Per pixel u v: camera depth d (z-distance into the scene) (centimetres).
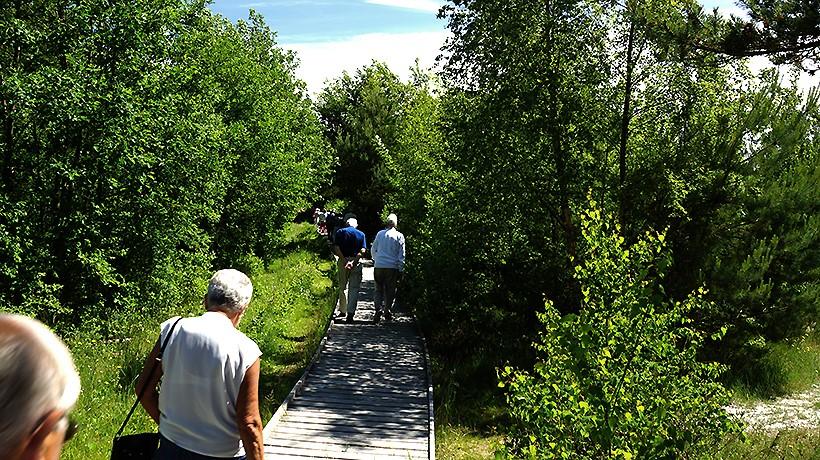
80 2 1338
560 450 487
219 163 1791
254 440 365
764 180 1268
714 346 1281
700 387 562
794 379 1295
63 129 1272
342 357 1234
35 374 126
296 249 3516
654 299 554
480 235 1366
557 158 1264
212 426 365
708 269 1244
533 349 1332
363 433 847
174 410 368
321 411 925
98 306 1358
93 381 921
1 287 1225
